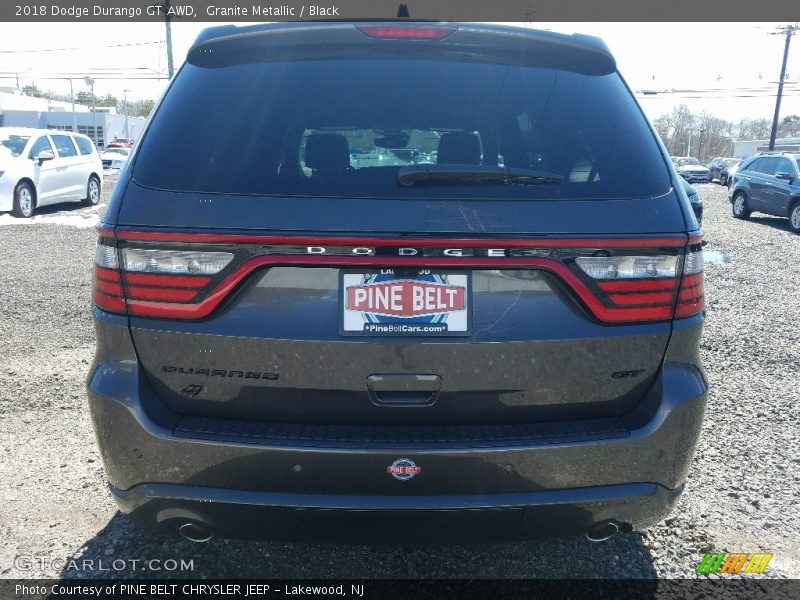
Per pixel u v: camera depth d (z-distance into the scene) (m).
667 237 1.98
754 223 15.99
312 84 2.23
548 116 2.20
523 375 1.96
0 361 4.90
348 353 1.92
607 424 2.01
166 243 1.92
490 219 1.92
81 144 16.61
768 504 3.12
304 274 1.91
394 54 2.30
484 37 2.28
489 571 2.61
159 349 1.97
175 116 2.14
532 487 1.96
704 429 3.94
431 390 1.96
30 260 8.95
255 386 1.96
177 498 1.95
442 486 1.93
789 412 4.19
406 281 1.92
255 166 2.02
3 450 3.54
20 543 2.73
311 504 1.92
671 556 2.71
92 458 3.47
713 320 6.41
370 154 2.14
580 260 1.94
